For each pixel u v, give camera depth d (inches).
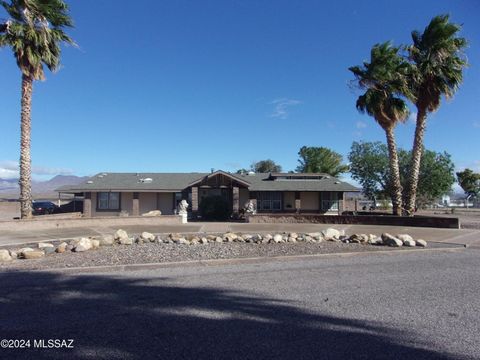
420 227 855.1
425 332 191.9
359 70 949.2
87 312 223.0
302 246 506.3
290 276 325.7
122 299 251.3
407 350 170.1
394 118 944.3
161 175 1409.9
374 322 206.5
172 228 842.8
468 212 1815.9
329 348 171.8
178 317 213.9
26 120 806.5
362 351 168.7
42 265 368.2
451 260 421.7
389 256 448.5
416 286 289.9
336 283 299.1
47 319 210.8
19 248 504.4
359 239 555.8
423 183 1327.5
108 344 175.8
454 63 900.6
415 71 897.5
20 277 319.9
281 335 186.9
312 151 2196.1
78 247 447.2
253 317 214.1
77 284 294.8
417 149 942.4
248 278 317.1
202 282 301.9
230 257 414.9
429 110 933.2
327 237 581.0
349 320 209.8
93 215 1241.4
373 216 932.6
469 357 163.3
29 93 808.9
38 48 800.3
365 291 273.7
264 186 1267.2
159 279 313.1
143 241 537.6
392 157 954.1
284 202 1279.5
